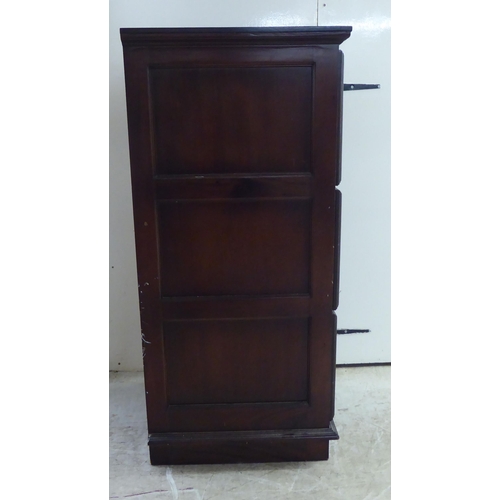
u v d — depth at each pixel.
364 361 2.08
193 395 1.44
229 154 1.29
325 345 1.40
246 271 1.36
